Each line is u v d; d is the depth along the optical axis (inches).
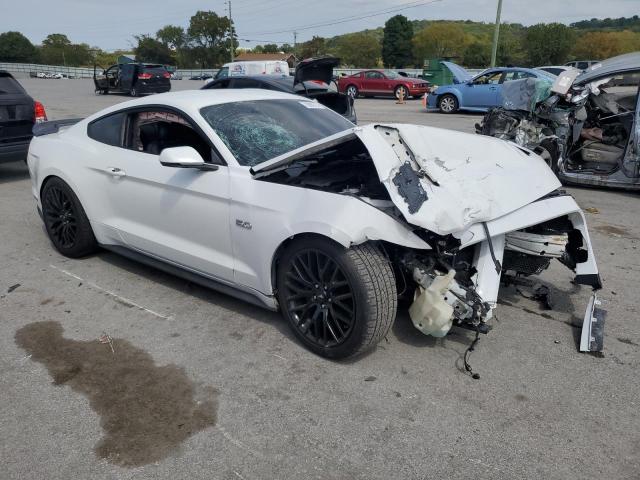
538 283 161.6
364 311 108.8
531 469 88.3
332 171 137.9
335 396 106.7
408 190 109.0
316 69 355.3
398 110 752.3
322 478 86.5
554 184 133.0
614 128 285.9
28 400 105.7
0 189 282.4
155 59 3826.3
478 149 140.8
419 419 100.1
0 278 163.8
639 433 96.8
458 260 119.6
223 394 107.6
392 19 3129.9
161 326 134.6
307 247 114.9
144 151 152.9
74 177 165.0
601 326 127.4
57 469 88.2
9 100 273.9
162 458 90.7
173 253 144.3
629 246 197.5
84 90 1193.4
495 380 112.4
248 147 136.4
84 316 139.9
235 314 140.6
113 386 110.2
